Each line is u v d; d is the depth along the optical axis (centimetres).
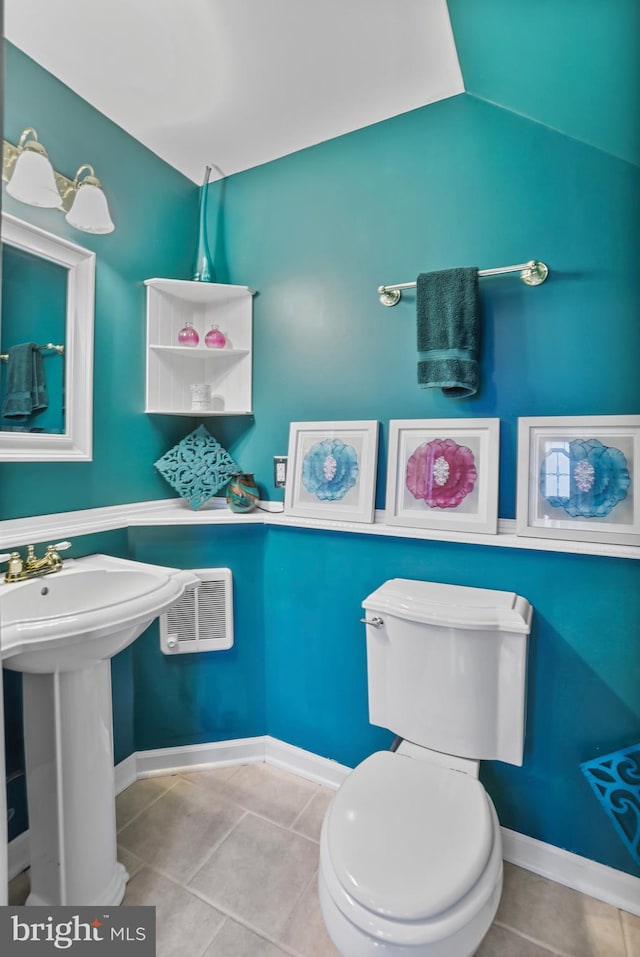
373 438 162
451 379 139
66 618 104
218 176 195
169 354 187
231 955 115
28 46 136
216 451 190
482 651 124
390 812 104
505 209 143
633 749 125
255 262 188
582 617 130
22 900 127
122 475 173
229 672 179
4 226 133
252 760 182
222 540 175
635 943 118
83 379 156
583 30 96
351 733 166
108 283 165
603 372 131
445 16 122
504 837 140
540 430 138
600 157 130
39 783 118
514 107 138
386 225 162
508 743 124
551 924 123
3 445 134
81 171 151
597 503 130
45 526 145
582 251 133
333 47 135
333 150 171
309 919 123
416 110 156
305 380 178
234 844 146
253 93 152
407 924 84
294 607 174
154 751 175
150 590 124
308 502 172
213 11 124
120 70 144
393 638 134
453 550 146
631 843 123
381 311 163
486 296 144
